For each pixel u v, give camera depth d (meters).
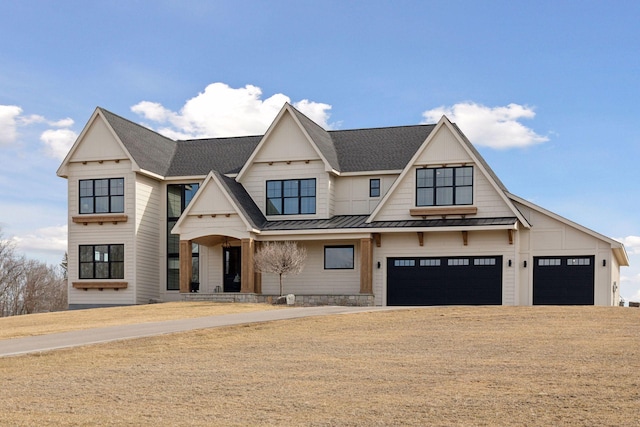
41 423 11.32
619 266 40.12
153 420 11.47
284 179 39.59
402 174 36.75
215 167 42.31
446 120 36.31
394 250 36.84
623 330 20.70
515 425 10.67
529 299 35.31
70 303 40.69
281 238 37.94
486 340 19.42
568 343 18.38
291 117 39.69
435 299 36.12
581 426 10.52
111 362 17.62
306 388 13.76
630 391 12.58
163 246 42.00
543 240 35.41
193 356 18.31
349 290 38.12
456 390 13.16
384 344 19.41
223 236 38.53
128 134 41.41
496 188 35.44
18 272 73.19
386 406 12.08
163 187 42.22
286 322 24.52
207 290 40.53
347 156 40.78
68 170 40.97
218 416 11.66
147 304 37.34
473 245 35.78
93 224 40.53
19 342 21.62
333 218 39.12
